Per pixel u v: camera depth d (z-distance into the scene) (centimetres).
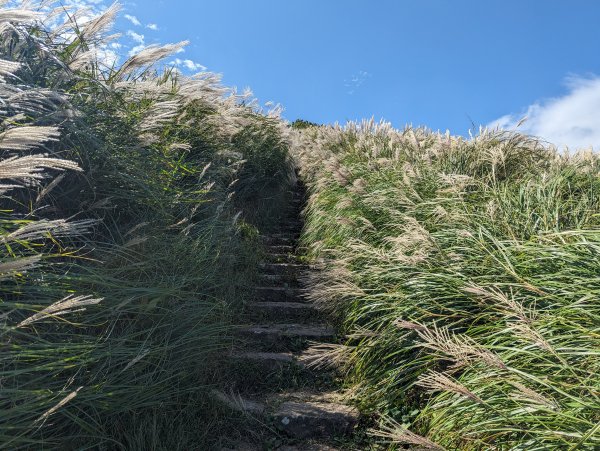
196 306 398
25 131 224
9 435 230
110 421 288
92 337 296
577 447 214
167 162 525
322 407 395
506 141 710
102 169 421
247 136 932
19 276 279
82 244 376
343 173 711
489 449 272
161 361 332
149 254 405
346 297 517
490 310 374
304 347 504
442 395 328
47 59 418
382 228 582
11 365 255
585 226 434
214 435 345
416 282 415
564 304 324
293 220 1005
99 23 449
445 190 554
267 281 664
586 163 648
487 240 444
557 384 262
